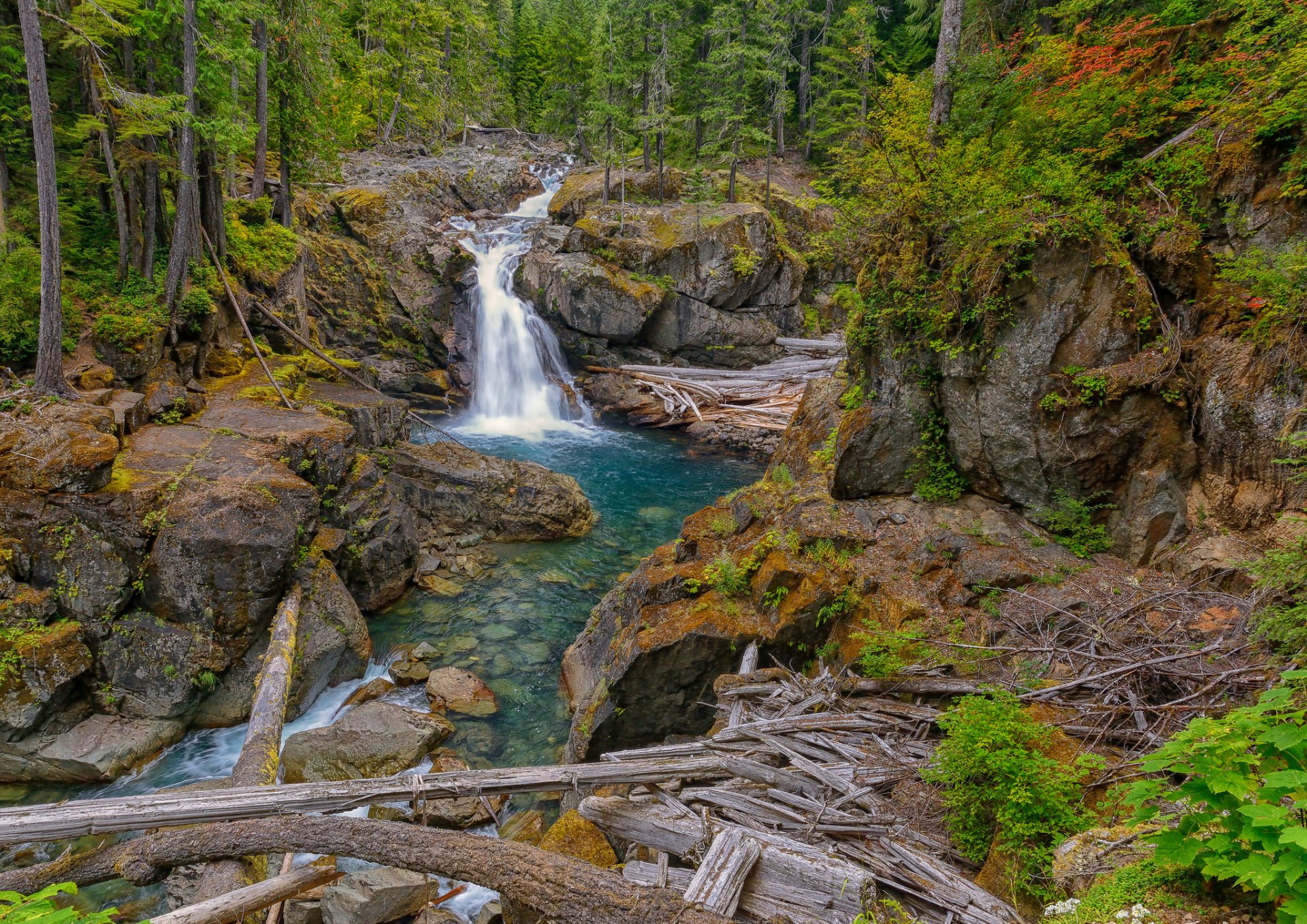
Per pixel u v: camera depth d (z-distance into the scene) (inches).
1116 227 313.3
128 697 368.8
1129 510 312.3
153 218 589.9
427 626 501.4
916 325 363.6
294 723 393.4
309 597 437.1
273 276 762.8
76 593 363.3
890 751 248.5
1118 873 148.1
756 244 1122.0
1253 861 104.0
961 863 205.5
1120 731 219.5
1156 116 336.5
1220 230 302.5
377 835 229.3
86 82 564.7
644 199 1295.5
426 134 1685.5
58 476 367.6
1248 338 279.3
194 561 379.2
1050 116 365.4
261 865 264.8
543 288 1114.1
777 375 1115.3
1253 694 213.3
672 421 1076.5
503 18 2059.5
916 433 371.9
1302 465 259.0
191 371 595.5
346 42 1450.5
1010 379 328.8
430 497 631.8
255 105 828.6
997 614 298.2
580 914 195.6
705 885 193.8
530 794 343.0
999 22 606.5
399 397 1017.5
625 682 329.7
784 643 328.5
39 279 512.7
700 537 402.6
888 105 390.9
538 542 649.0
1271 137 288.8
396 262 1085.8
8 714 331.6
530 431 1031.6
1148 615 274.2
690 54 1523.1
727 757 254.5
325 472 506.3
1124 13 446.9
